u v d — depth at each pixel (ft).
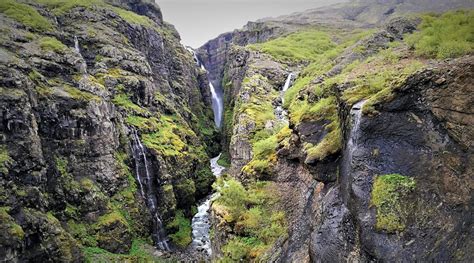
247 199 73.61
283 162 77.10
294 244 55.72
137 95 176.65
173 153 161.58
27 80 114.62
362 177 41.75
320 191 55.88
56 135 121.39
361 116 43.98
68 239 103.86
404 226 36.70
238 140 128.57
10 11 156.76
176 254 129.49
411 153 39.52
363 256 38.93
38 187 105.50
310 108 69.97
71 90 132.67
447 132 37.58
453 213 34.35
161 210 146.10
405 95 41.39
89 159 129.49
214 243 79.92
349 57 98.68
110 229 121.08
